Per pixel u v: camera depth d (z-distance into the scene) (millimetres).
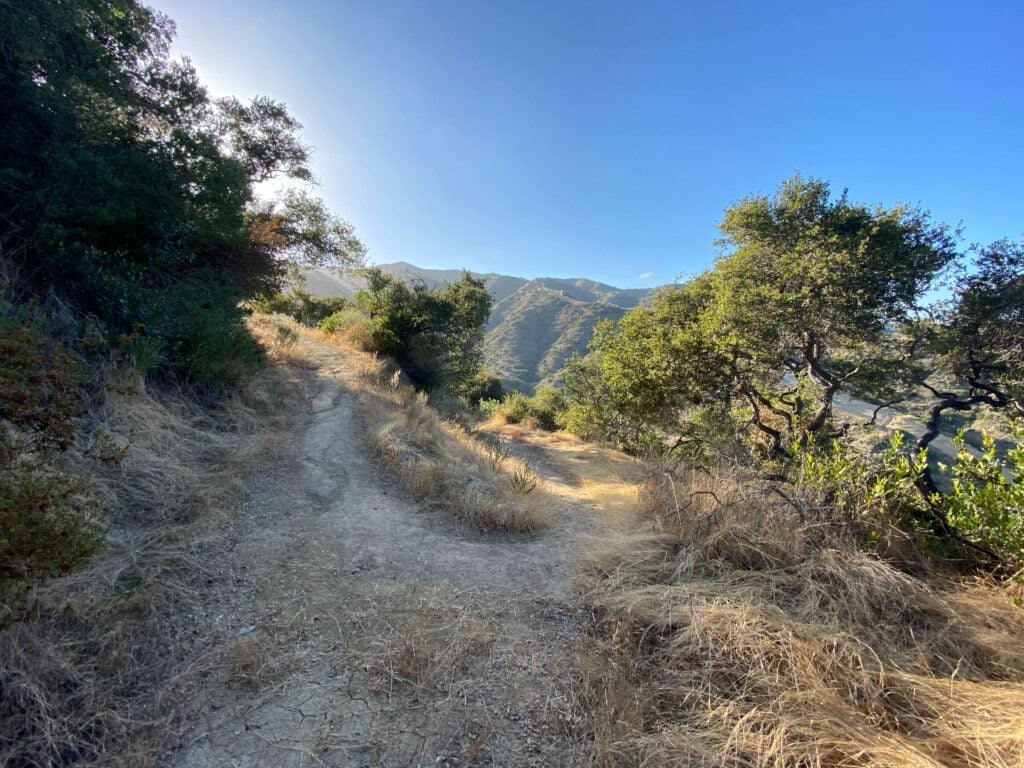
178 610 2436
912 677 2244
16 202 4305
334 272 11969
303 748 1777
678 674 2314
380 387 9469
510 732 1971
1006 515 3412
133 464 3572
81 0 4602
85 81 4688
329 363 10633
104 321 4488
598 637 2682
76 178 4289
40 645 1881
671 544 3781
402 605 2803
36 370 1772
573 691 2244
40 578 1709
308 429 6203
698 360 9398
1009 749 1870
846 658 2357
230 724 1846
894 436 4324
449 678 2232
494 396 29516
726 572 3260
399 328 13836
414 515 4277
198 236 5945
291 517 3832
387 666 2250
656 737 1938
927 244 7637
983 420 8250
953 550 3648
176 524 3260
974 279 7801
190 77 6188
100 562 2602
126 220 4793
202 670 2080
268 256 9172
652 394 10148
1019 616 2852
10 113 4277
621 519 4680
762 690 2199
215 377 5785
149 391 4641
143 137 5398
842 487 4043
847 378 8984
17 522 1539
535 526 4426
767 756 1804
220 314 5930
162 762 1648
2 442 1671
